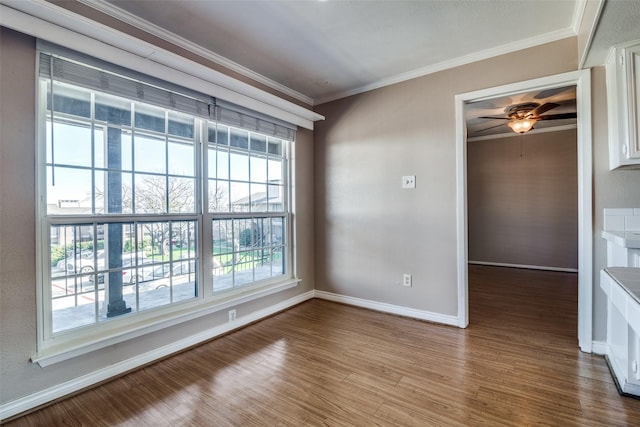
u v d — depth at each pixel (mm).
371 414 1677
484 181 5988
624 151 1994
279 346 2516
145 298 2281
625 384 1781
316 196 3801
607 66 2174
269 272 3311
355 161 3469
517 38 2443
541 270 5414
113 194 2100
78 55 1821
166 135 2391
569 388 1871
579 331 2359
